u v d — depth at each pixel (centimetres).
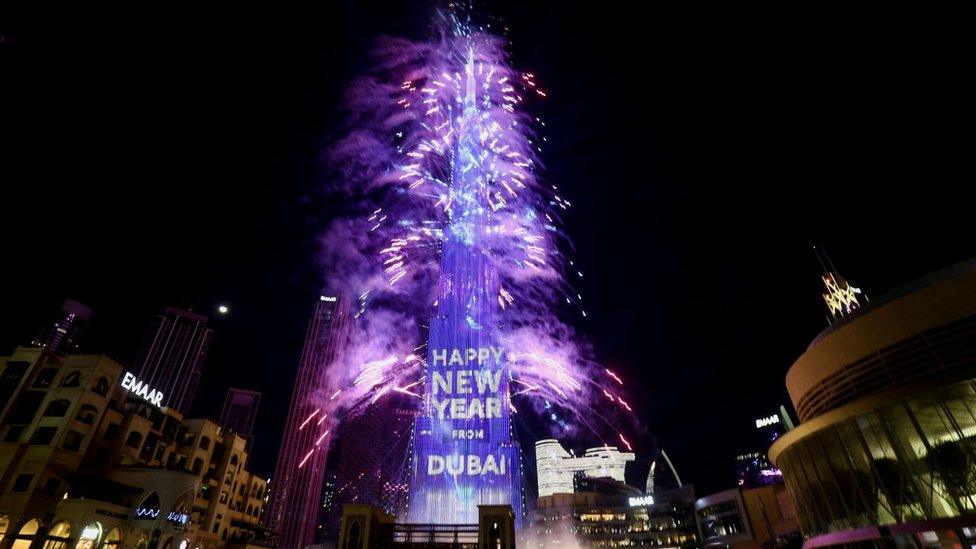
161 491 7075
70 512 6047
